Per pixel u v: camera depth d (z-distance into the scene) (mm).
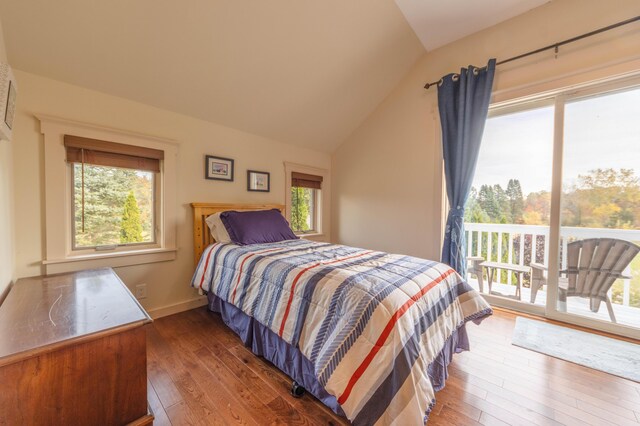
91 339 872
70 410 843
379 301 1144
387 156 3312
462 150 2576
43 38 1609
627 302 2062
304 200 3754
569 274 2273
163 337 2004
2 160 1389
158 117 2314
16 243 1688
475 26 2508
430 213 2939
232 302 1852
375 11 2234
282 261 1695
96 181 2078
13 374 751
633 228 2023
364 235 3594
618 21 1935
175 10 1720
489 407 1314
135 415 974
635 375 1563
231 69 2234
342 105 3146
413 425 969
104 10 1587
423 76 2955
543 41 2242
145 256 2258
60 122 1838
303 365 1376
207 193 2666
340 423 1220
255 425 1207
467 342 1712
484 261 2916
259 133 3088
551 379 1533
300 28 2129
